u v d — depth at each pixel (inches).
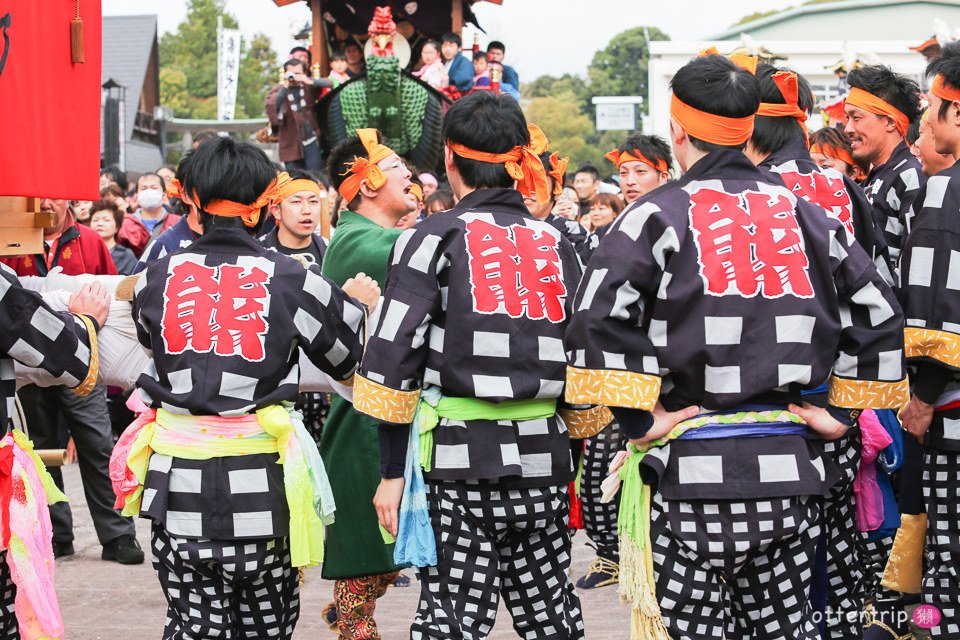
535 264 117.1
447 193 274.4
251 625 118.6
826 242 104.5
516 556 121.8
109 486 228.4
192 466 110.8
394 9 422.0
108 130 740.0
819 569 124.6
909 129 177.3
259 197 117.3
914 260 123.9
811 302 102.8
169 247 195.5
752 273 101.7
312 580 219.3
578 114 1643.7
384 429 116.6
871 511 144.2
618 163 211.5
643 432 103.7
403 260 115.5
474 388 113.3
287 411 114.7
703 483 102.1
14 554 109.9
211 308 112.0
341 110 381.7
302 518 111.9
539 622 122.0
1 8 116.8
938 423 127.0
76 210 302.5
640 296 103.3
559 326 117.3
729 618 113.2
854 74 160.9
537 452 117.0
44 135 127.6
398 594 203.9
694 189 104.7
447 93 399.9
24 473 112.7
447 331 114.7
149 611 193.3
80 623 185.8
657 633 105.0
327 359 120.2
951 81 130.2
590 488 204.2
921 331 122.6
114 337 126.0
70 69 135.0
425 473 116.7
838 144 171.6
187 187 117.9
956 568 126.6
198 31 1784.0
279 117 396.8
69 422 224.4
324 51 428.5
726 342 101.0
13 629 115.2
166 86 1656.0
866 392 106.2
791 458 103.0
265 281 113.9
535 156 121.5
